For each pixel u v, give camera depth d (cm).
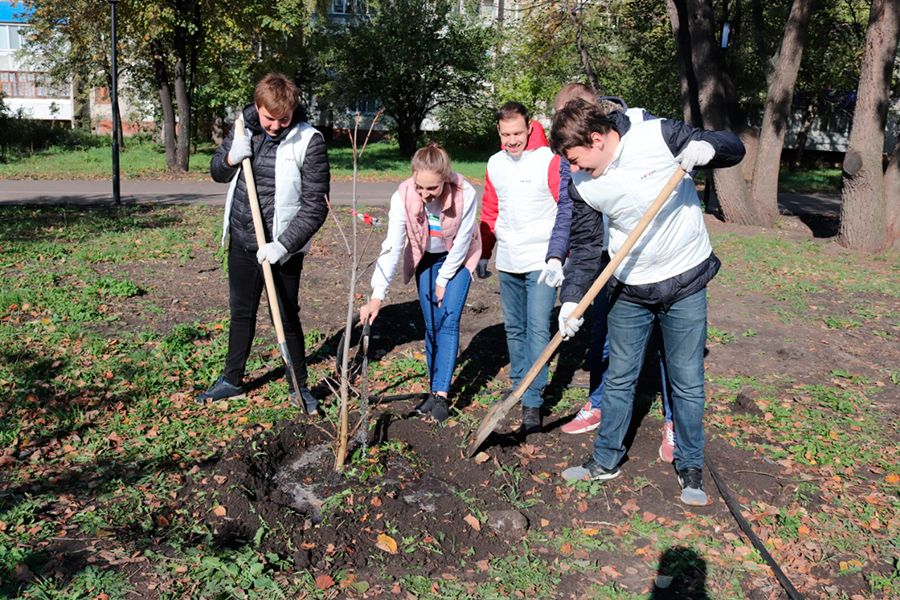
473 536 366
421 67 2848
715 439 479
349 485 404
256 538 348
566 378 584
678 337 389
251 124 466
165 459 418
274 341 625
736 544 366
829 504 404
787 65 1421
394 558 346
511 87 2928
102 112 3703
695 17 1434
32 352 577
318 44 2948
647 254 373
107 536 345
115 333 638
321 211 473
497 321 719
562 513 389
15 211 1334
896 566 348
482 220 496
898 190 1222
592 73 2098
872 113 1194
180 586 314
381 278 460
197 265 923
